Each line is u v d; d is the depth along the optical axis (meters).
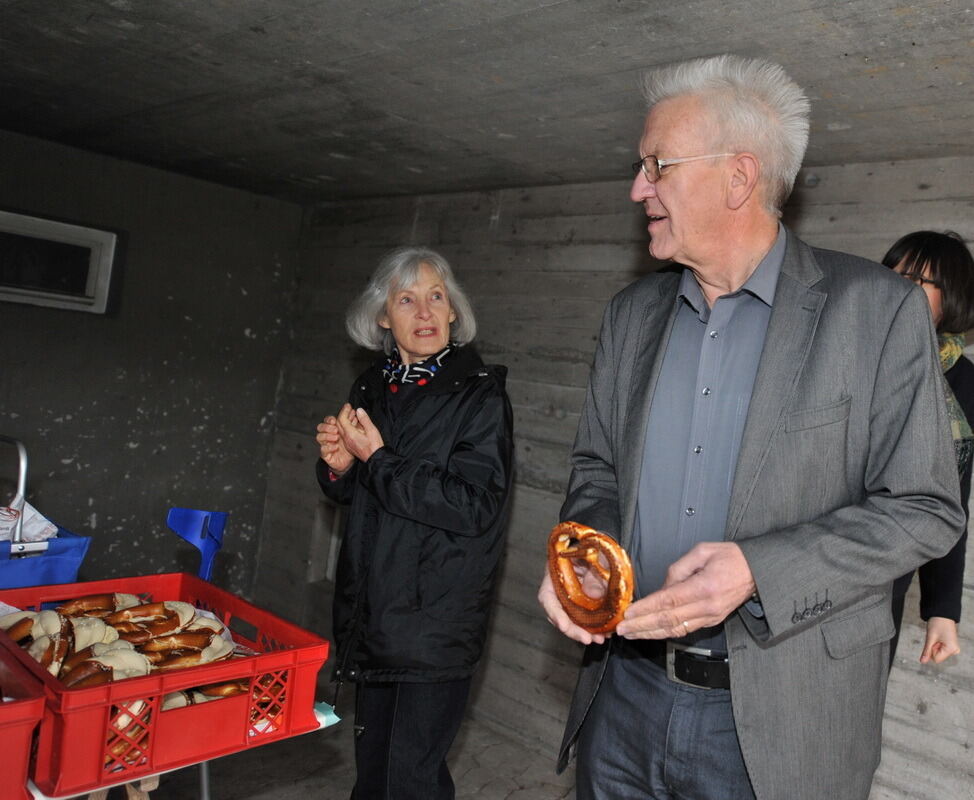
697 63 1.24
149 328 4.00
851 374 1.13
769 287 1.21
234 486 4.41
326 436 2.07
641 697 1.31
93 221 3.76
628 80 1.95
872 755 1.20
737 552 1.08
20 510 1.93
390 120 2.60
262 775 2.78
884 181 2.33
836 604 1.09
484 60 1.96
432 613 1.91
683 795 1.27
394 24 1.82
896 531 1.07
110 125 3.19
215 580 4.39
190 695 1.33
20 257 3.56
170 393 4.11
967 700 2.17
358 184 3.77
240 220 4.27
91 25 2.10
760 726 1.15
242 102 2.63
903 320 1.13
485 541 1.96
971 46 1.52
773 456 1.15
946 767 2.21
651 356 1.33
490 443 1.98
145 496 4.08
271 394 4.50
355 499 2.04
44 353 3.69
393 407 2.12
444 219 3.70
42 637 1.42
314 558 4.25
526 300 3.30
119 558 4.01
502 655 3.28
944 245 1.80
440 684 1.95
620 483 1.33
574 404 3.10
